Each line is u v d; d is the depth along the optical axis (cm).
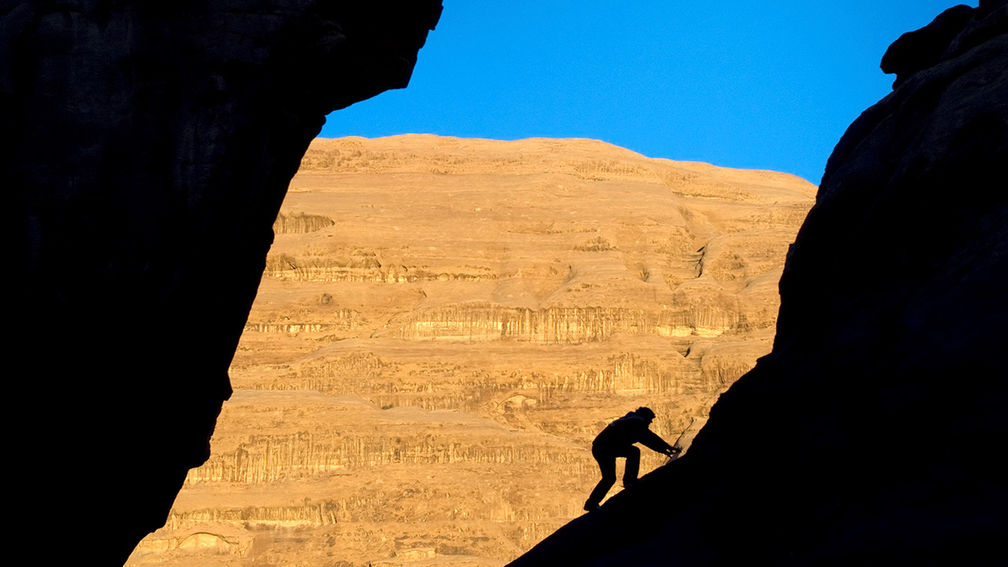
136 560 16125
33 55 2245
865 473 1473
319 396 18112
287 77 2488
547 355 19838
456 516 17188
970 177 1767
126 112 2273
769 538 1544
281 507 16875
